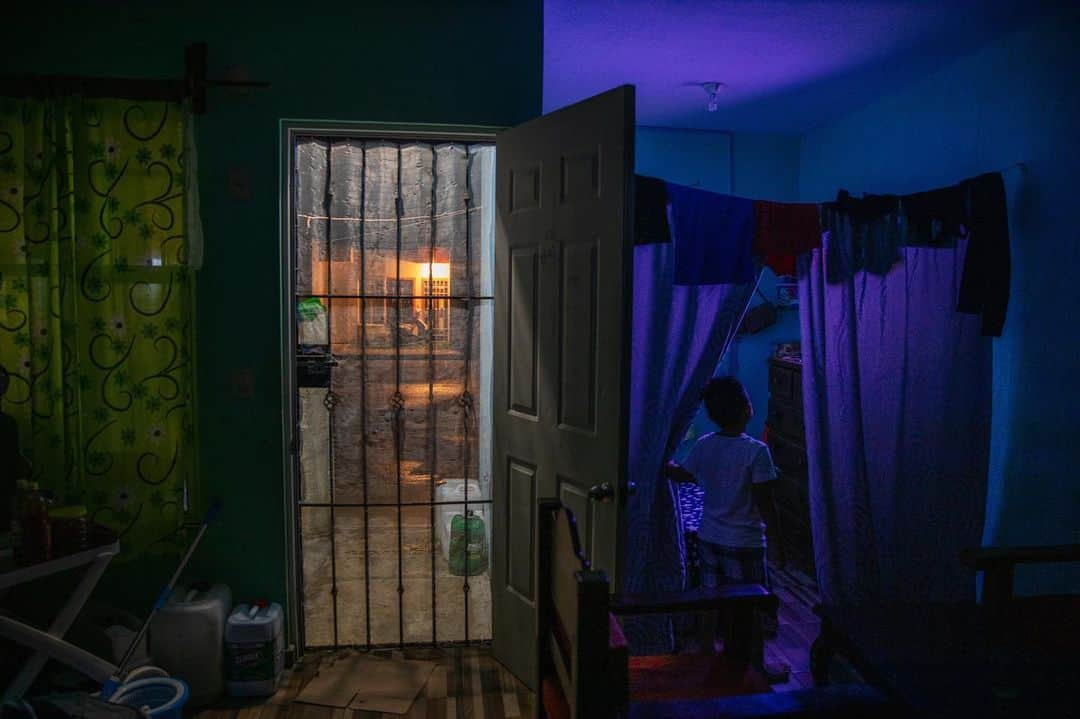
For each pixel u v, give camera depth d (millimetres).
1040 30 3359
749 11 3289
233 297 3064
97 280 2918
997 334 3361
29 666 2424
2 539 2660
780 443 4863
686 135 5625
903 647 1977
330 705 2908
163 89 2908
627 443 2492
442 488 3367
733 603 2266
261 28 3004
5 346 2924
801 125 5445
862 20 3375
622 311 2445
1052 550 2289
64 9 2934
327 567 3814
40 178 2869
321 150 3189
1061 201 3250
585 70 4152
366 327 3266
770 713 1706
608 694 1587
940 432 3547
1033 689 1771
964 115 3912
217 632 2918
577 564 1623
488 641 3381
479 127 3113
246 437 3119
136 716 2229
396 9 3055
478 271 3283
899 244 3322
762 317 5648
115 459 2984
